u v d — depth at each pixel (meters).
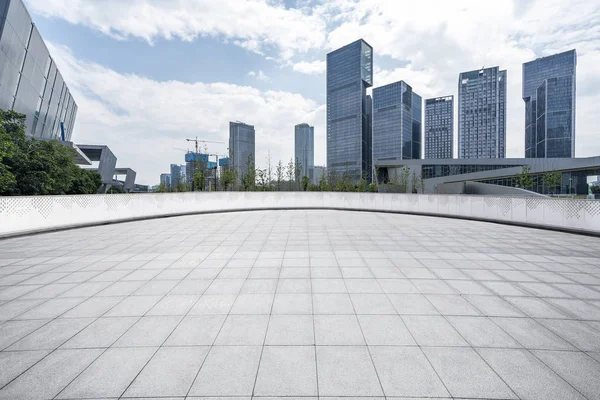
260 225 12.71
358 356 3.21
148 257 7.36
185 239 9.59
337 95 158.38
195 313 4.27
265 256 7.42
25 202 10.59
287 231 11.09
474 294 4.96
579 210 10.52
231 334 3.67
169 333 3.71
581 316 4.18
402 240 9.35
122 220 13.80
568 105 146.62
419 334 3.68
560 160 51.94
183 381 2.82
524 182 49.34
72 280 5.70
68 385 2.78
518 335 3.67
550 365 3.08
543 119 154.62
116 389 2.72
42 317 4.16
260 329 3.79
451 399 2.61
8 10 25.48
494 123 155.00
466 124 161.88
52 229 11.16
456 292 5.04
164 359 3.16
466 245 8.62
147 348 3.37
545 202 11.54
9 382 2.82
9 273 6.12
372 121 159.00
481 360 3.16
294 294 4.95
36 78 34.25
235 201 19.44
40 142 19.88
